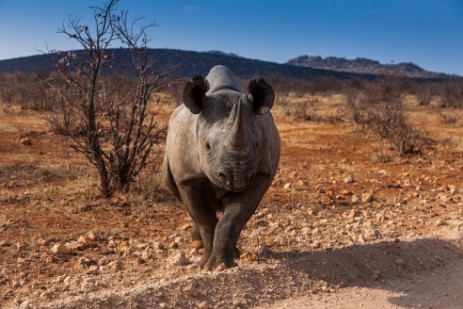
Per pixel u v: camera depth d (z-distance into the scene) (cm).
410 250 738
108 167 1113
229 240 614
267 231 866
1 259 717
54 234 837
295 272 639
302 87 5588
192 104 592
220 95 601
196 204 652
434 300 603
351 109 2442
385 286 646
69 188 1109
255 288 602
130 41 1073
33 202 1002
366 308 575
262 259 699
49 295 595
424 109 3272
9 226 864
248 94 608
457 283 657
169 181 736
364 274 674
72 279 645
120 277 656
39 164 1355
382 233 848
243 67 11325
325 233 856
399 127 1794
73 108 1870
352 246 723
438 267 715
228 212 620
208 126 588
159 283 594
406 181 1273
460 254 755
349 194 1149
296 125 2328
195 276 595
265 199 1081
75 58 1062
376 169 1442
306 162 1519
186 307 562
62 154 1491
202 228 668
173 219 939
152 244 796
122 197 1047
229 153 546
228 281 596
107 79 1287
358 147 1791
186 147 636
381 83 2448
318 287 627
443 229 868
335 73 12481
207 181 639
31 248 766
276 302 589
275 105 3212
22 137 1727
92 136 1068
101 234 840
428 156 1655
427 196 1140
